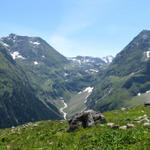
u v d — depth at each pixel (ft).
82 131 104.68
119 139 81.15
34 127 139.64
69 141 93.91
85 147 80.94
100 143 81.92
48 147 91.30
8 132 143.54
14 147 103.24
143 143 73.61
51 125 137.69
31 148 95.96
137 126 96.78
